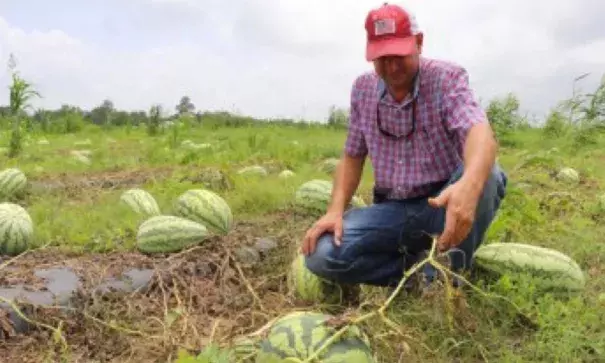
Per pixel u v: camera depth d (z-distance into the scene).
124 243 5.34
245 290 4.75
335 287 4.38
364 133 4.26
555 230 5.97
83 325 4.18
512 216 5.89
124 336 4.04
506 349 3.59
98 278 4.59
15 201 7.99
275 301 4.52
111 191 8.70
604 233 6.14
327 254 4.15
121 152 14.51
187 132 19.27
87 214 6.35
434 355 3.54
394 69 3.82
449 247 3.40
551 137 15.27
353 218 4.20
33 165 11.67
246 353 3.44
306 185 6.84
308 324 2.96
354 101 4.30
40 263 4.95
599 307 4.10
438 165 4.09
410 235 4.16
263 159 12.66
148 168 11.34
